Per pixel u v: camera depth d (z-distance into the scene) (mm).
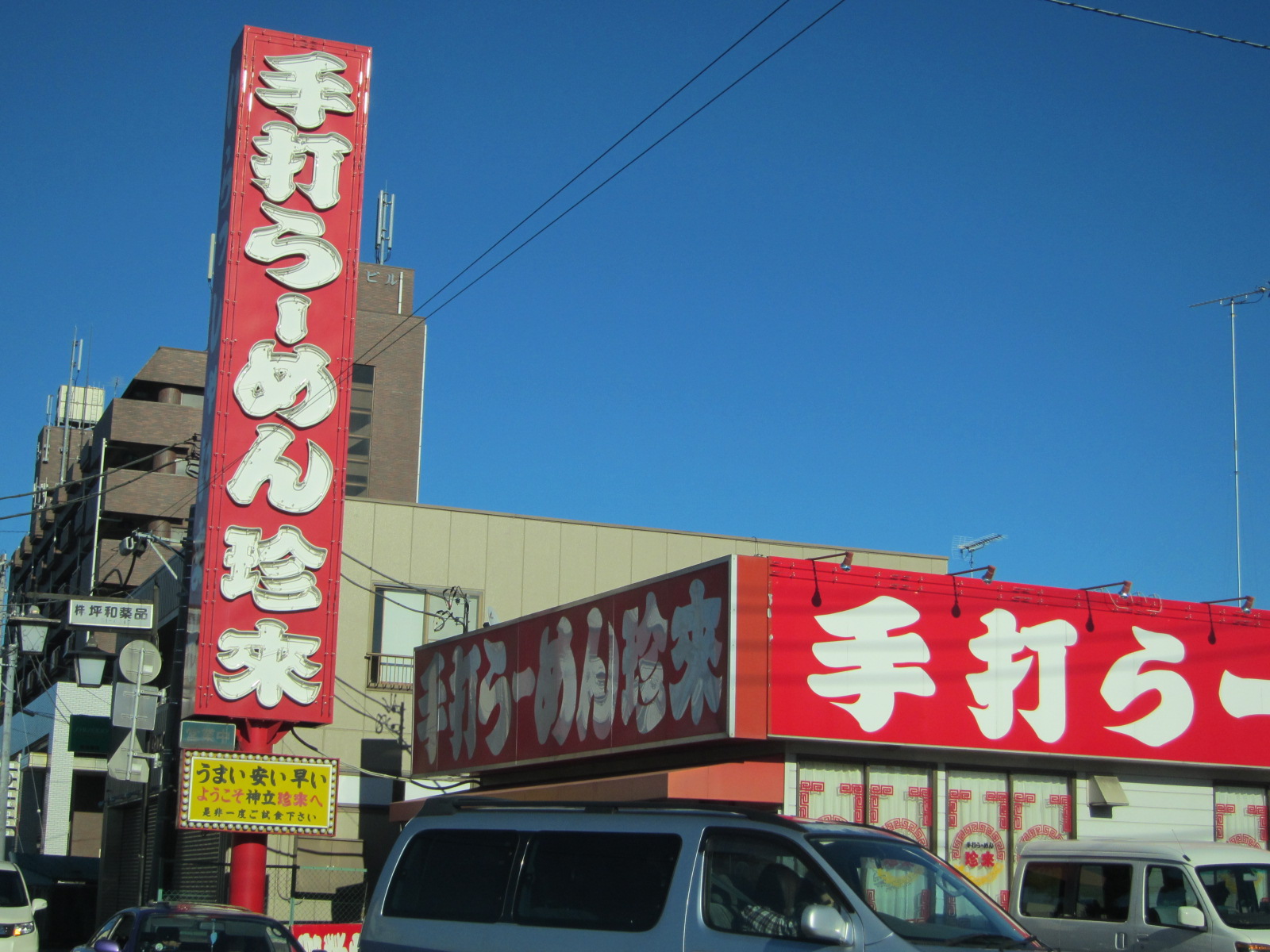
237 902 22625
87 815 52250
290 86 25469
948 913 8266
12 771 54875
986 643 16594
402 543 28125
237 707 23422
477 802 10406
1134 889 12258
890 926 7766
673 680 16625
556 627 20062
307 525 24438
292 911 23078
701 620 16156
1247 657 18125
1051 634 16984
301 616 24125
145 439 66625
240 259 24641
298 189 25172
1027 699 16625
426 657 24797
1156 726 17266
